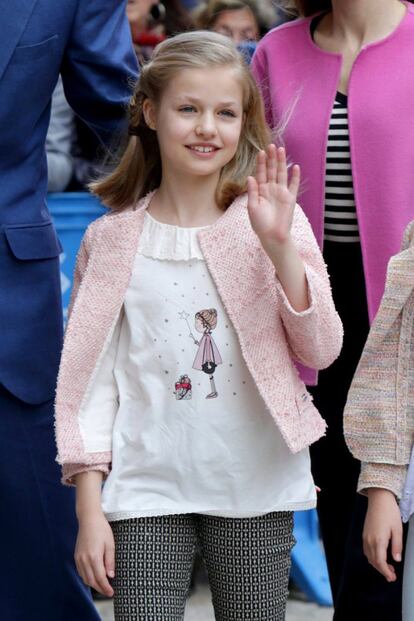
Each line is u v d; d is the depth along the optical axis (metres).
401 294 5.57
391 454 5.55
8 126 6.45
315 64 6.79
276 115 6.85
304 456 5.75
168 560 5.64
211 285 5.65
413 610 5.45
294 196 5.38
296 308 5.46
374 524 5.52
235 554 5.67
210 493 5.64
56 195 9.05
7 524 6.77
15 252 6.56
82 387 5.74
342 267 6.73
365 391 5.65
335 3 6.76
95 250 5.79
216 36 5.80
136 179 6.01
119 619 5.61
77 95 6.79
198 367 5.62
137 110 5.96
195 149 5.67
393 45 6.64
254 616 5.70
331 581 7.16
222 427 5.62
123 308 5.76
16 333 6.62
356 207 6.60
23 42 6.40
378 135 6.56
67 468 5.77
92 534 5.60
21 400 6.64
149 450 5.65
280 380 5.57
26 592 6.84
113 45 6.69
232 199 5.81
